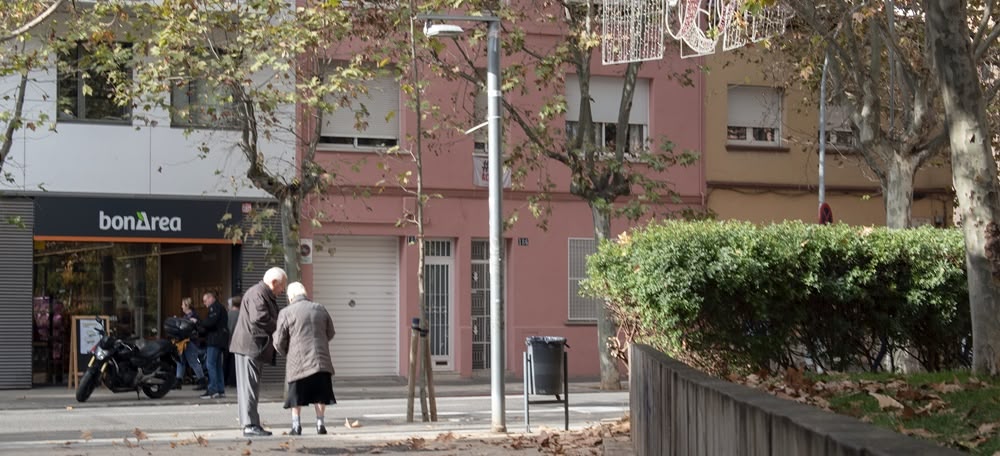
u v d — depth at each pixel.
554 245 33.31
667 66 34.25
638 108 34.28
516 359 32.84
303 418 20.31
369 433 16.67
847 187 36.03
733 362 15.92
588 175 27.58
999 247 13.56
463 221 32.31
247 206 29.59
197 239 29.50
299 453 13.90
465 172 32.34
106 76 28.38
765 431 5.15
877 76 22.92
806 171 35.75
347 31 24.19
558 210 33.38
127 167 29.02
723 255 15.69
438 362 32.34
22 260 28.02
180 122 29.42
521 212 33.03
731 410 5.97
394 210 31.53
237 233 26.12
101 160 28.81
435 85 31.17
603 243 16.64
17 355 27.86
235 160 29.83
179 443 15.01
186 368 27.16
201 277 30.14
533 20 29.53
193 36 24.52
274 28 24.00
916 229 17.00
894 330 16.58
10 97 27.03
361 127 25.17
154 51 24.08
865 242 16.42
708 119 34.78
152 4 26.23
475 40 25.64
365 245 31.77
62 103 25.09
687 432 7.77
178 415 20.81
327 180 26.06
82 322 27.62
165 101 29.16
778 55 30.62
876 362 16.84
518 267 32.94
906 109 23.11
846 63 23.08
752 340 15.93
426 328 19.48
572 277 33.53
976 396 11.02
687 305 15.58
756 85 35.25
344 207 31.00
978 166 13.70
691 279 15.59
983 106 13.84
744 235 15.97
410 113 31.48
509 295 33.00
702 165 34.62
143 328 29.45
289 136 29.98
